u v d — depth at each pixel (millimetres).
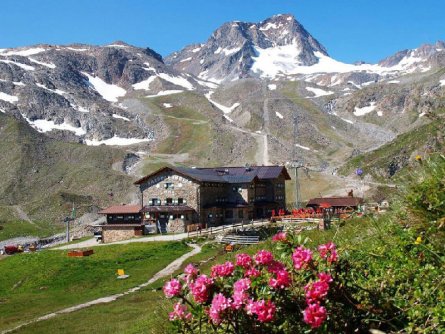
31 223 181375
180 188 92750
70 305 41375
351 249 10797
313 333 7074
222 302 7023
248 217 97938
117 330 26312
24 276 59188
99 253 69125
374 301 7758
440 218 8547
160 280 48562
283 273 7223
